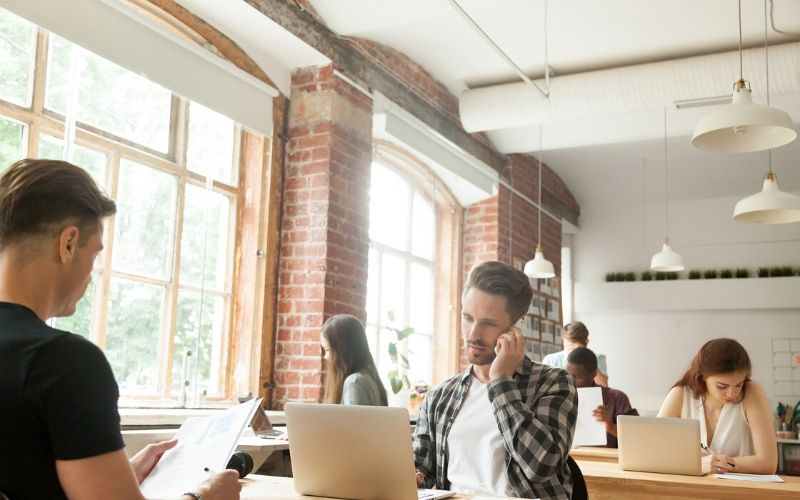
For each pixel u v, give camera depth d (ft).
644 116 26.00
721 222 36.35
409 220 25.66
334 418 7.00
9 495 4.08
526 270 25.34
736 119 13.06
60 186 4.46
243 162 18.37
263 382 17.84
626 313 37.35
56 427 4.00
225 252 17.79
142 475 6.11
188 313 16.56
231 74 16.83
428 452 8.48
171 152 16.38
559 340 34.14
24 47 13.28
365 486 6.91
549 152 33.22
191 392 16.31
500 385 7.61
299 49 18.22
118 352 14.79
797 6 19.03
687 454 11.49
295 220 18.63
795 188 34.30
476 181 26.63
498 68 23.65
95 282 14.37
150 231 15.65
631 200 37.58
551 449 7.37
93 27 13.37
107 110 14.85
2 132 12.82
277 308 18.45
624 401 16.81
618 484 11.37
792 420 30.83
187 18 16.25
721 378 12.39
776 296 34.01
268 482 8.13
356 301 19.29
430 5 17.63
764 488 10.40
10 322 4.21
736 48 21.66
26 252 4.38
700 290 35.35
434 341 27.04
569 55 22.56
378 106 20.99
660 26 20.49
